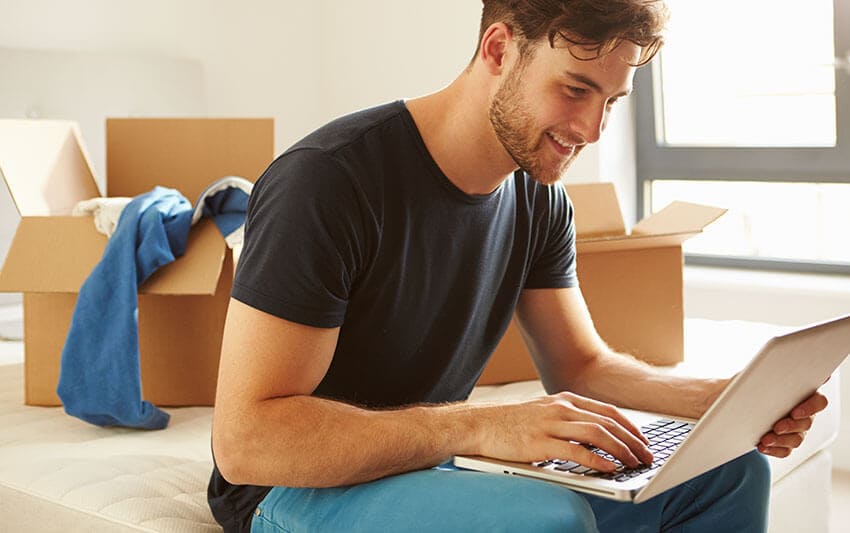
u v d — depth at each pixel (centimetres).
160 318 225
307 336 130
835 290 305
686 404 156
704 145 347
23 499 172
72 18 327
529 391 235
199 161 260
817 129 330
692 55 346
